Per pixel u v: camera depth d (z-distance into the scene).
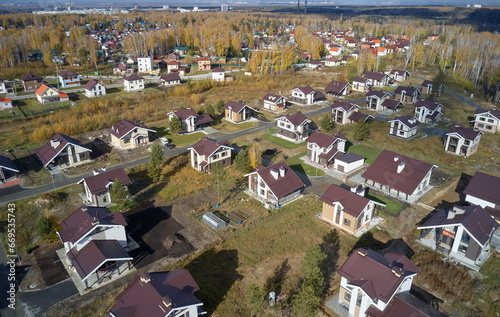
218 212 50.16
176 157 67.06
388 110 95.25
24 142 72.81
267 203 52.06
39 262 40.41
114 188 49.91
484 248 40.66
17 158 65.62
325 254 39.75
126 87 114.38
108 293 35.81
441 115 90.19
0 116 86.81
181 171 61.88
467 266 39.44
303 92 100.06
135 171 61.31
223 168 63.16
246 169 59.84
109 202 52.22
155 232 45.81
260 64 137.88
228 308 34.25
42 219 42.81
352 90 115.31
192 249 42.56
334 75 133.12
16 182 57.16
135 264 39.94
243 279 38.19
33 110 93.12
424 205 51.94
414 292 36.56
